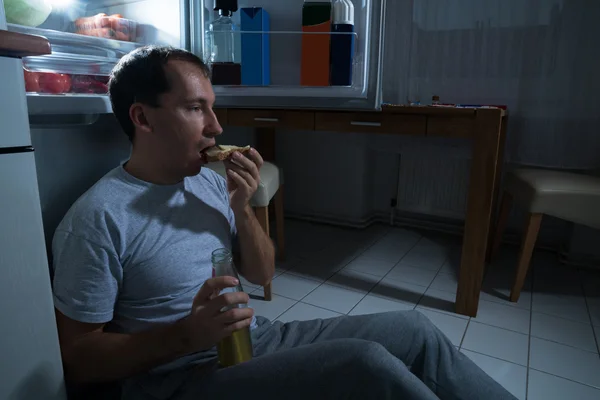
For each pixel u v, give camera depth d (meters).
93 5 1.28
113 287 0.66
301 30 1.60
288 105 1.50
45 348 0.64
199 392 0.65
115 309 0.71
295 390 0.60
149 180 0.74
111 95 0.73
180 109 0.70
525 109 2.03
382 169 2.61
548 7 1.91
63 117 0.84
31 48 0.57
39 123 0.80
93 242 0.64
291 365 0.62
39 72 0.88
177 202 0.75
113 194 0.69
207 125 0.74
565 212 1.59
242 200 0.84
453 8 2.09
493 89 2.08
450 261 2.12
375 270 2.01
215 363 0.71
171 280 0.71
